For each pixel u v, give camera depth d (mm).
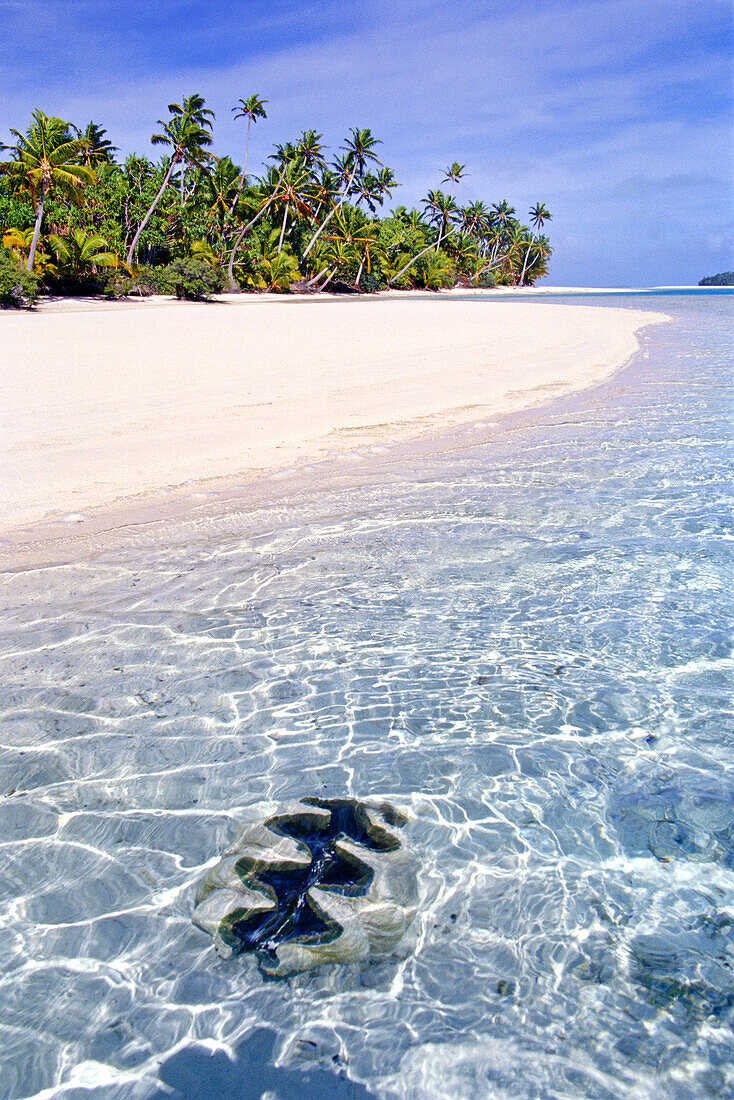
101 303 36406
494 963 1782
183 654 3490
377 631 3699
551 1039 1592
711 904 1973
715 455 7590
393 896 1986
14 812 2381
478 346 18391
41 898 2016
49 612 3998
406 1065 1537
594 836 2240
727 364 15797
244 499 6266
